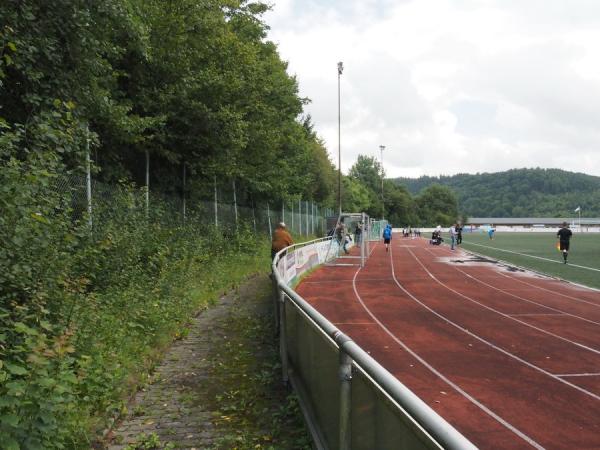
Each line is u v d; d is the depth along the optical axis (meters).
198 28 16.05
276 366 6.66
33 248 5.80
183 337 8.47
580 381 6.96
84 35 9.27
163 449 4.40
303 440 4.41
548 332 10.20
